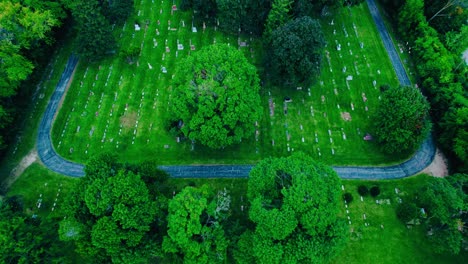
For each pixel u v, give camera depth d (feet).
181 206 170.91
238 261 183.32
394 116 218.59
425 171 237.86
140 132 249.55
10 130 240.12
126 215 167.53
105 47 269.23
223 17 280.31
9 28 239.91
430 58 270.67
